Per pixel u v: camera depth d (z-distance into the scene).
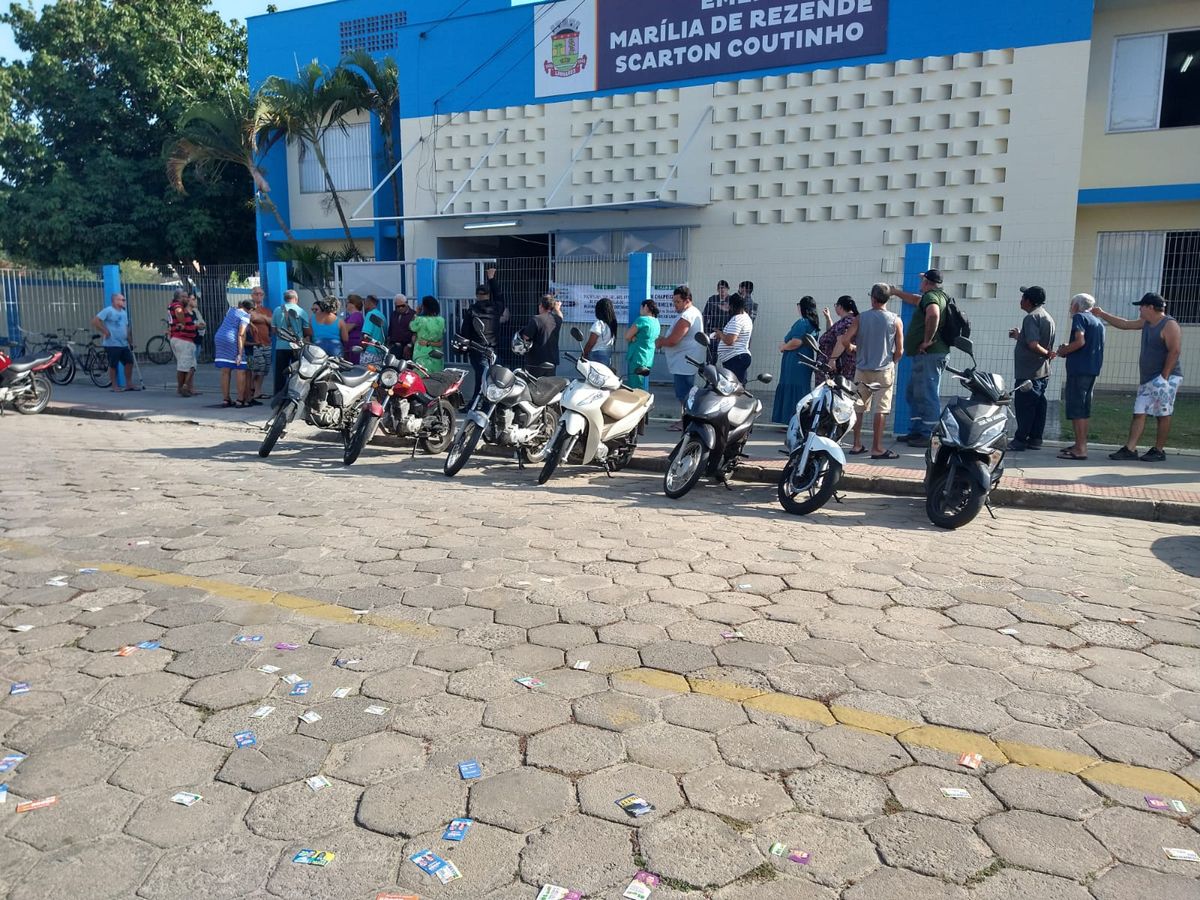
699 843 2.91
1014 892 2.69
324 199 21.84
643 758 3.43
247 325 14.34
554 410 9.34
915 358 9.90
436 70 17.38
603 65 15.84
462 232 17.45
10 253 25.17
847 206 14.24
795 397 10.94
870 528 7.04
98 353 18.17
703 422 7.90
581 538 6.57
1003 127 13.16
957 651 4.49
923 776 3.32
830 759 3.44
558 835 2.96
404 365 9.63
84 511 7.31
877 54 13.80
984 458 6.93
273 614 4.93
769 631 4.73
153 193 24.36
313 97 19.31
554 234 16.62
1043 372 9.63
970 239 13.50
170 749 3.49
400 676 4.13
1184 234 14.73
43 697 3.91
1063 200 12.95
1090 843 2.93
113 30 24.22
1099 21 14.84
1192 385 14.69
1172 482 8.23
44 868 2.79
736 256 15.15
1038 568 5.93
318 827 3.00
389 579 5.55
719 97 14.95
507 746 3.52
